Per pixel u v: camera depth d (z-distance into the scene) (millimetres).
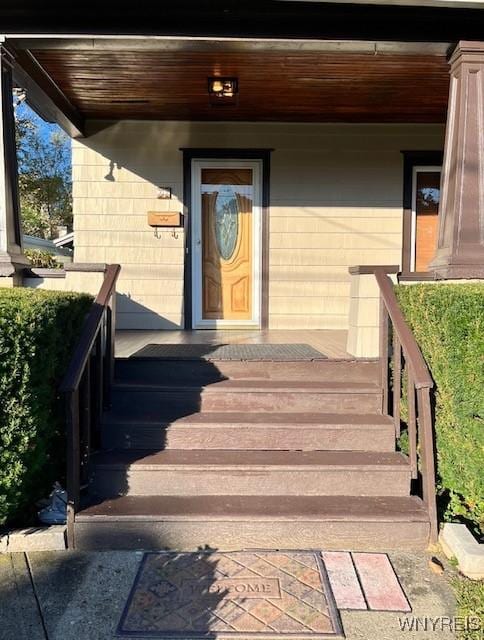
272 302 6016
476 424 2523
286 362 3564
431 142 5945
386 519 2523
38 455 2557
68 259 12203
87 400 2768
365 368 3555
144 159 5863
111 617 1992
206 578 2240
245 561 2383
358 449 3045
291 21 3578
